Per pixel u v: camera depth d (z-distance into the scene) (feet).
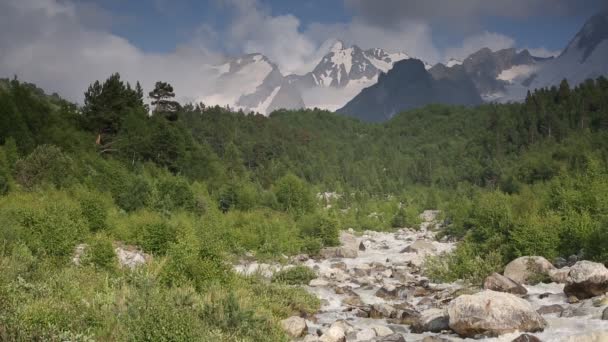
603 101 576.20
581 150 395.34
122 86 266.98
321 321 53.98
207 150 331.57
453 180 535.19
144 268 52.70
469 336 44.24
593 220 79.10
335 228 147.13
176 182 155.53
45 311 32.07
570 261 75.36
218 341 34.96
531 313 44.24
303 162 567.18
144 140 228.84
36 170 142.82
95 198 98.17
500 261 77.51
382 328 48.29
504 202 95.86
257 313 45.52
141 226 90.79
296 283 77.00
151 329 31.27
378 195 461.37
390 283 79.97
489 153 576.61
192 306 42.50
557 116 570.05
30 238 60.34
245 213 165.48
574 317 46.96
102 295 40.01
